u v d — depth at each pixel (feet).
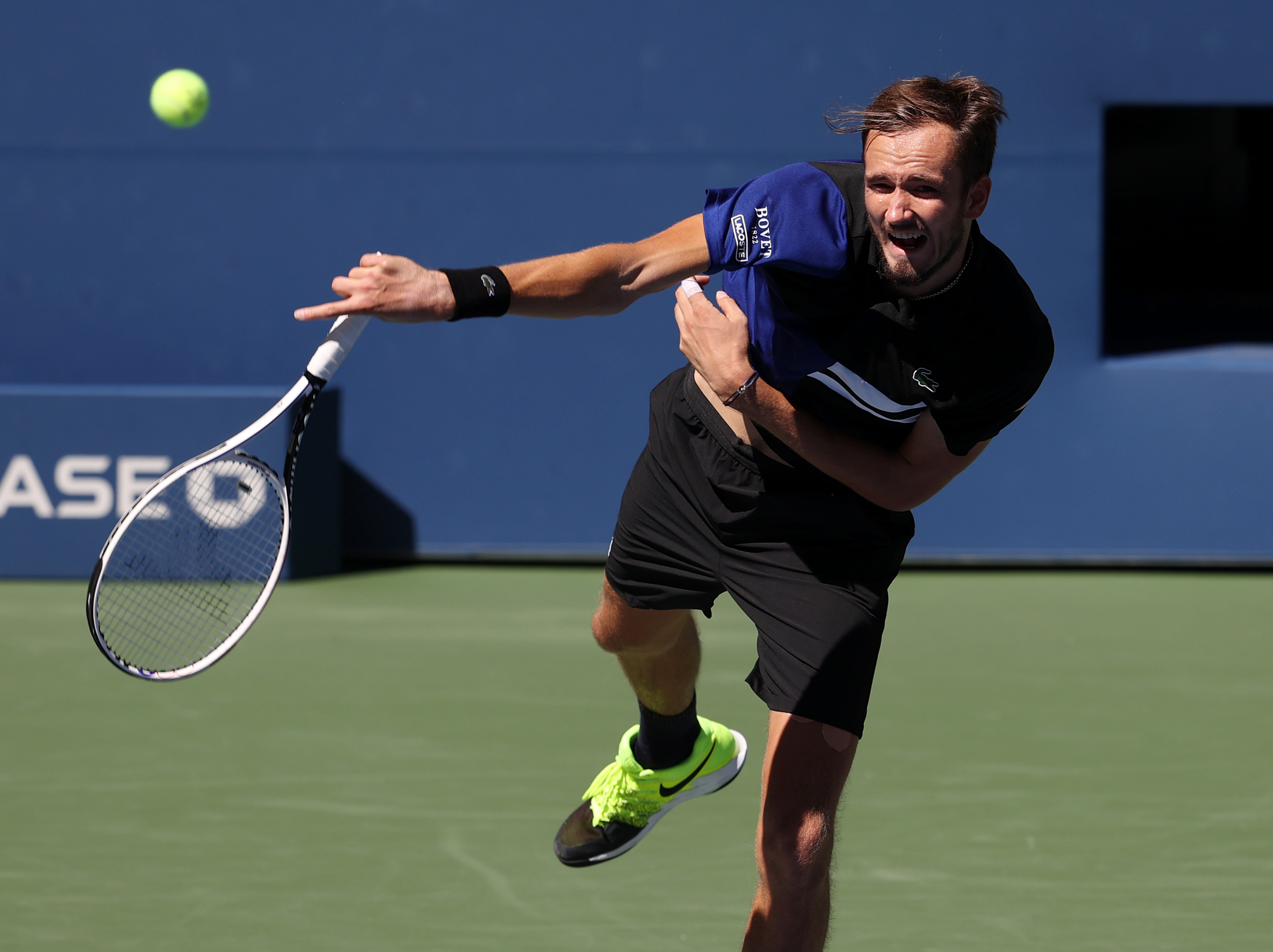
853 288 32.14
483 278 30.60
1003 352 32.24
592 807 43.57
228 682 65.92
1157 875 44.42
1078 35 88.43
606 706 62.59
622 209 90.38
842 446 33.88
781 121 89.56
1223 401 90.38
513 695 64.18
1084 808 50.34
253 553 82.07
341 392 91.66
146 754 55.72
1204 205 217.36
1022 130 89.30
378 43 89.51
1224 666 70.18
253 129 90.17
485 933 40.22
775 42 89.04
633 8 88.99
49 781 52.54
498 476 92.07
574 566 92.68
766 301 33.42
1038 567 93.40
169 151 90.43
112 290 91.40
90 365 91.91
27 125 90.48
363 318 35.65
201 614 69.72
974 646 73.92
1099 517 91.50
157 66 89.92
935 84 30.25
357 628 76.38
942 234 30.27
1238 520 90.99
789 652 35.19
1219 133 216.33
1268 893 43.14
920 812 49.93
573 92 89.61
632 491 39.42
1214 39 88.22
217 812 49.55
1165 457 90.99
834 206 32.04
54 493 85.56
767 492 36.40
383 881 43.80
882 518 36.40
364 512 92.58
